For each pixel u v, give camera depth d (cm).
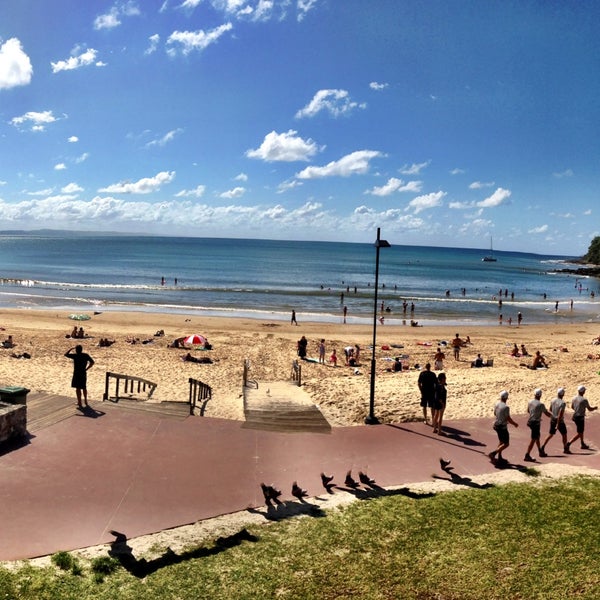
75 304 5228
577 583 681
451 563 723
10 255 14900
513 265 19788
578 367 2631
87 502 843
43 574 659
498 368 2611
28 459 989
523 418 1443
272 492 858
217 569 689
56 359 2488
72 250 18838
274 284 8369
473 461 1097
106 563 682
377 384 2011
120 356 2672
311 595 648
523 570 709
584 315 5691
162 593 638
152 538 755
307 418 1380
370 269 13750
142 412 1321
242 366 2567
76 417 1245
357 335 3888
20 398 1141
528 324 4884
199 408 1550
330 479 923
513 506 886
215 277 9438
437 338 3850
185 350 2980
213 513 833
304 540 766
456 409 1549
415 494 926
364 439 1212
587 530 812
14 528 757
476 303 6581
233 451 1095
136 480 930
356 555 735
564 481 1000
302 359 2883
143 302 5541
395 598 650
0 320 3931
